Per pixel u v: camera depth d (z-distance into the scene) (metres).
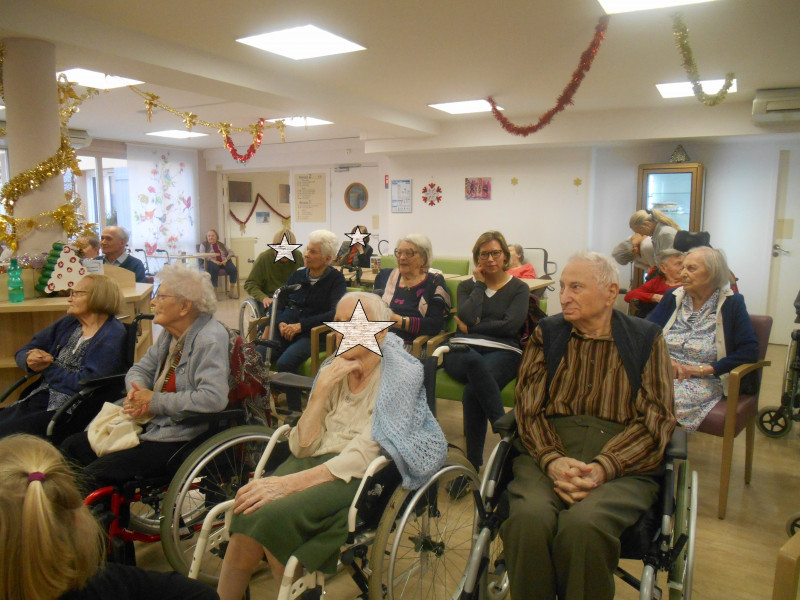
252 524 1.53
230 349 2.11
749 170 6.04
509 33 3.39
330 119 5.48
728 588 2.02
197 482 2.05
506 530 1.57
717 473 2.91
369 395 1.84
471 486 1.91
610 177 6.62
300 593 1.52
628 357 1.78
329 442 1.82
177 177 9.38
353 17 3.14
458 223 7.29
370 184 8.71
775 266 6.09
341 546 1.58
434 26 3.28
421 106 5.62
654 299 4.04
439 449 1.73
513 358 2.79
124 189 9.03
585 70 3.36
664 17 3.10
